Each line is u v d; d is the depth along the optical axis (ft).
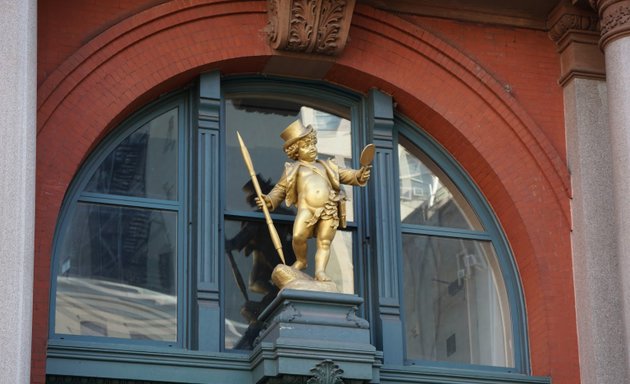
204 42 79.87
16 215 65.77
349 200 82.33
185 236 78.59
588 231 81.56
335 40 80.94
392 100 83.61
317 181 76.48
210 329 75.92
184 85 80.79
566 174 83.46
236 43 80.38
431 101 83.10
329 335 73.51
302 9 80.02
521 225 82.53
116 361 73.46
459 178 84.79
